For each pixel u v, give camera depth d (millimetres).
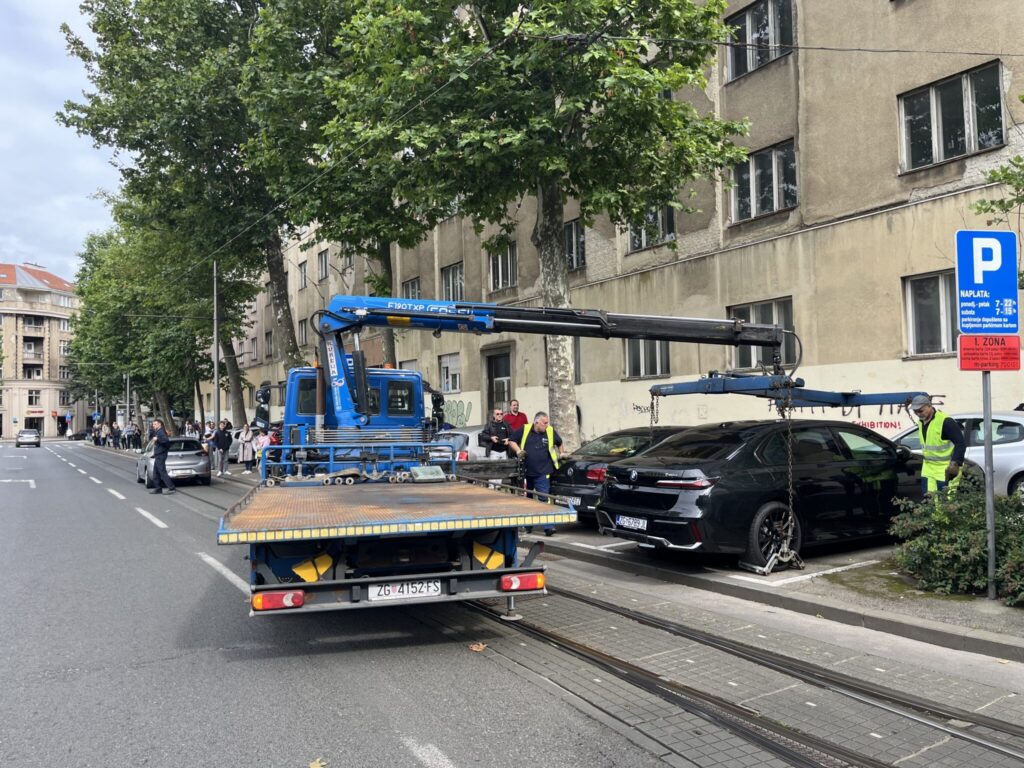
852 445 8539
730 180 14961
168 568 8977
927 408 7871
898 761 3713
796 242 14367
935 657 5223
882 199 12922
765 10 15336
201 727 4246
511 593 5594
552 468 10805
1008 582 6004
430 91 12000
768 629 5992
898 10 12719
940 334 12188
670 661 5270
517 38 11375
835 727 4121
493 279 24297
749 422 8672
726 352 15883
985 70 11711
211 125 20656
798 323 14328
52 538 11570
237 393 34250
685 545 7316
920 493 8703
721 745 3920
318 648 5723
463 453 13688
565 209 20797
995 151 11398
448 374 26797
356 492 7234
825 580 7129
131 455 48375
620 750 3873
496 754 3838
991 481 6164
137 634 6180
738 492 7453
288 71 17000
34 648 5832
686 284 16875
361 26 12156
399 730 4156
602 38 10727
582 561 9086
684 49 12102
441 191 12344
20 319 95812
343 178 15375
